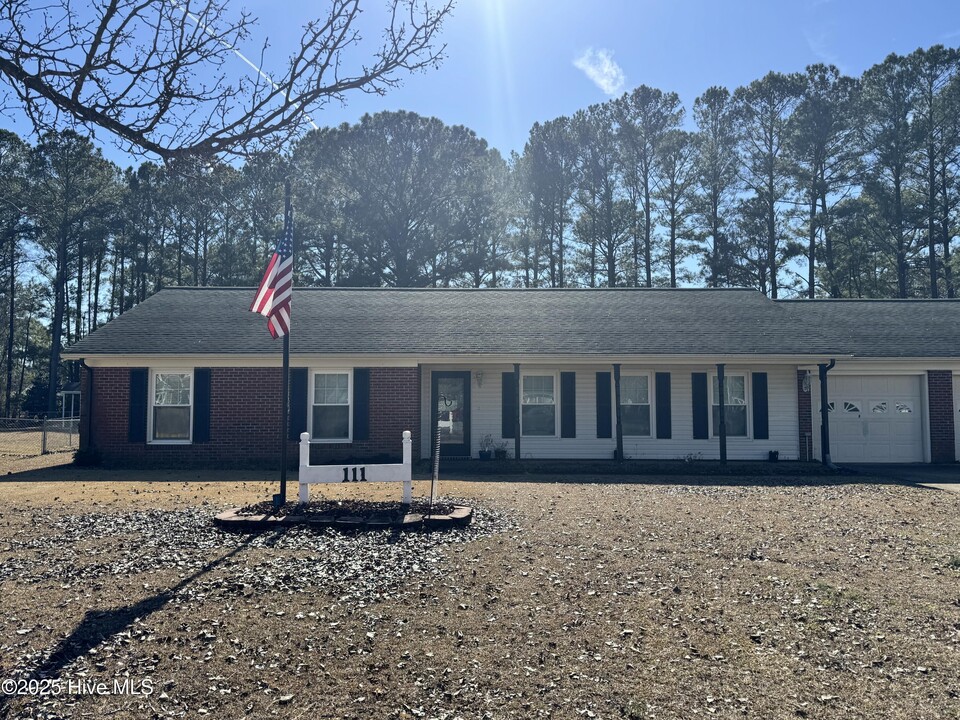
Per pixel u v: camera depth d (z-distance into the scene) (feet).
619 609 20.29
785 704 14.70
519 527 30.60
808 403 60.95
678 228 141.69
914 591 22.04
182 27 15.60
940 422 62.13
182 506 35.37
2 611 19.80
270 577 22.98
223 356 57.11
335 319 63.67
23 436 98.78
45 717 14.05
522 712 14.37
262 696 15.01
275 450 57.62
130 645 17.53
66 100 15.33
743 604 20.80
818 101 128.26
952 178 126.00
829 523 32.22
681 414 61.26
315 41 16.22
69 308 169.99
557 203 148.77
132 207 135.74
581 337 60.23
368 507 32.71
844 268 130.62
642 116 142.10
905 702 14.78
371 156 124.98
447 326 62.49
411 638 18.11
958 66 122.72
